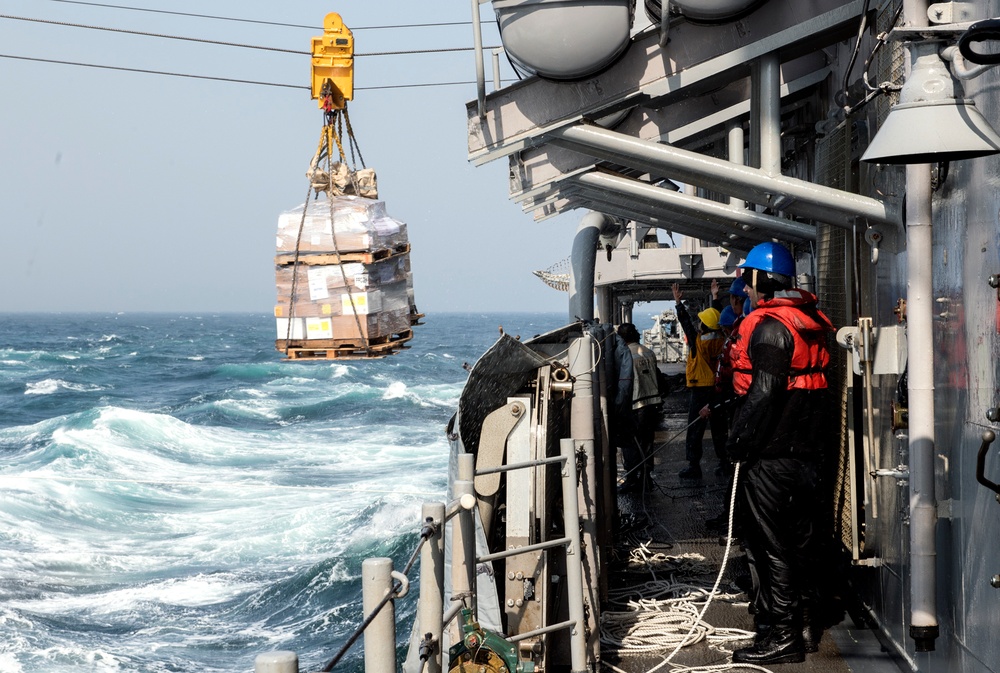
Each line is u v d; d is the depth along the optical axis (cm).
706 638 546
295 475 2367
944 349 411
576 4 546
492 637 357
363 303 676
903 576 466
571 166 695
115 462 2588
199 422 3806
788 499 489
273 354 9625
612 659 522
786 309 482
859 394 541
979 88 372
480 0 566
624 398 869
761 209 929
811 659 509
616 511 732
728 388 762
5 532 1647
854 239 545
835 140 614
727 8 548
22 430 3269
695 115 732
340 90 714
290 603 1288
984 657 361
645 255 1614
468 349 11325
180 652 1130
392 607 253
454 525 367
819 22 548
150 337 13600
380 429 3497
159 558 1543
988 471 355
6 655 1092
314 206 694
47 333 14512
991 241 349
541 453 456
